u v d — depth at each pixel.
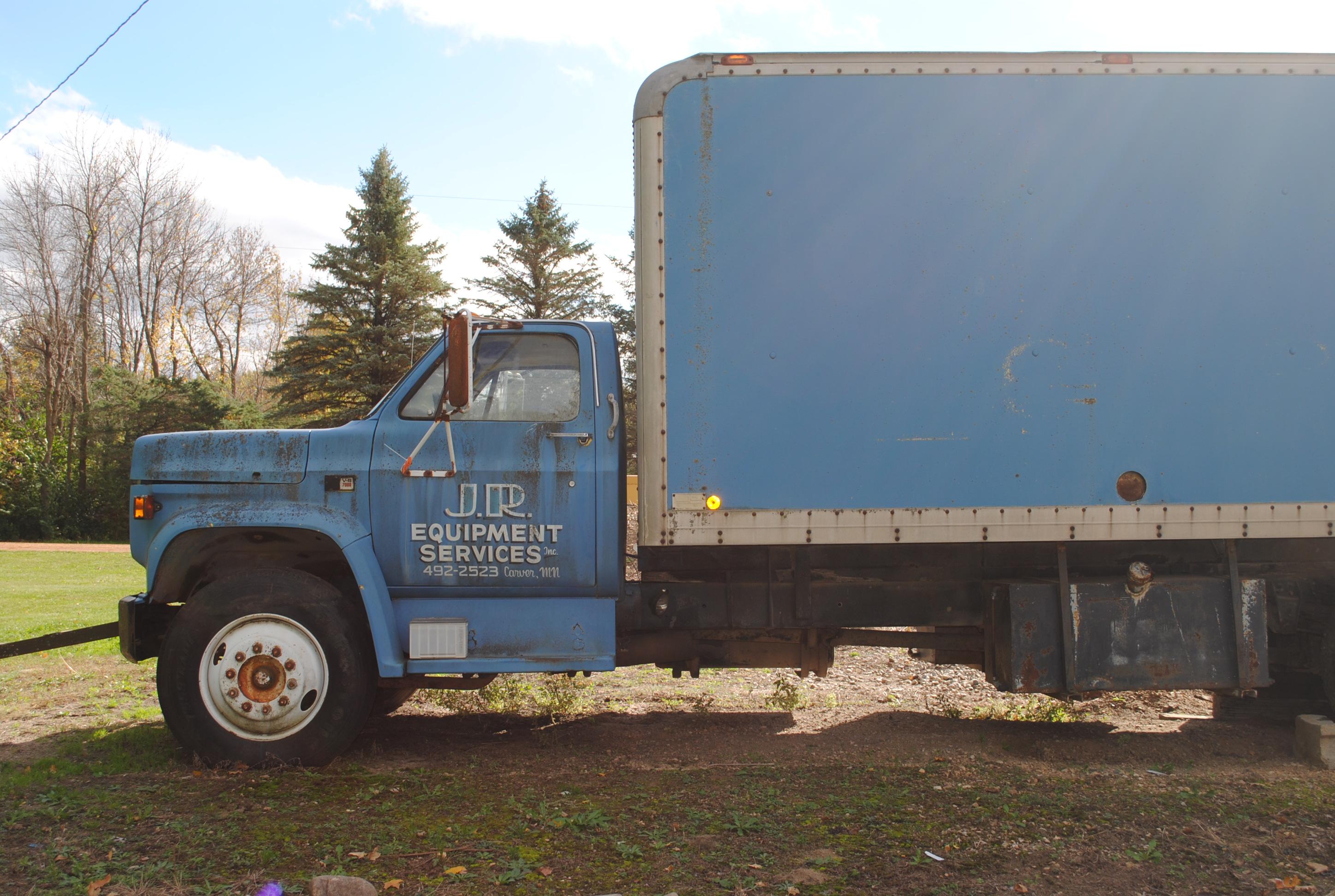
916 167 4.42
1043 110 4.45
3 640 8.32
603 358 4.70
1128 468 4.40
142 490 4.61
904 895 2.95
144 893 2.92
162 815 3.68
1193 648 4.63
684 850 3.32
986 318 4.41
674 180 4.41
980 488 4.37
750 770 4.38
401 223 31.31
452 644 4.47
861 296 4.39
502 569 4.50
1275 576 4.89
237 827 3.53
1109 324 4.43
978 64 4.45
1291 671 5.29
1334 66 4.55
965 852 3.30
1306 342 4.48
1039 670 4.61
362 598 4.42
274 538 4.72
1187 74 4.49
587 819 3.58
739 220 4.40
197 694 4.34
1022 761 4.59
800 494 4.35
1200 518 4.40
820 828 3.55
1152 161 4.47
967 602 4.96
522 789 4.09
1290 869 3.17
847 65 4.43
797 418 4.36
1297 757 4.66
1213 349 4.45
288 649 4.36
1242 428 4.44
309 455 4.55
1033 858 3.25
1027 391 4.40
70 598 12.05
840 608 4.92
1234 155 4.50
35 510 30.89
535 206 39.88
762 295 4.39
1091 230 4.44
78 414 33.59
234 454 4.57
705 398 4.36
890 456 4.37
